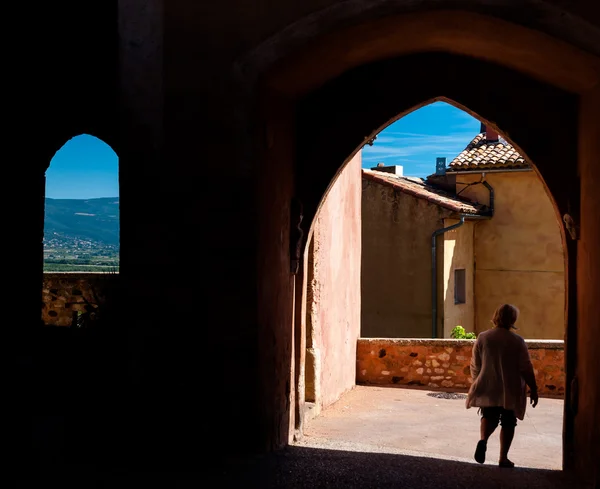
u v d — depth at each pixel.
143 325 5.08
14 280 8.11
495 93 6.30
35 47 7.95
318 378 9.05
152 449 5.07
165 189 5.02
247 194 4.98
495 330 6.20
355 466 5.59
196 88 4.98
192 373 5.05
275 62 4.92
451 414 9.12
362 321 17.22
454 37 5.56
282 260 6.13
